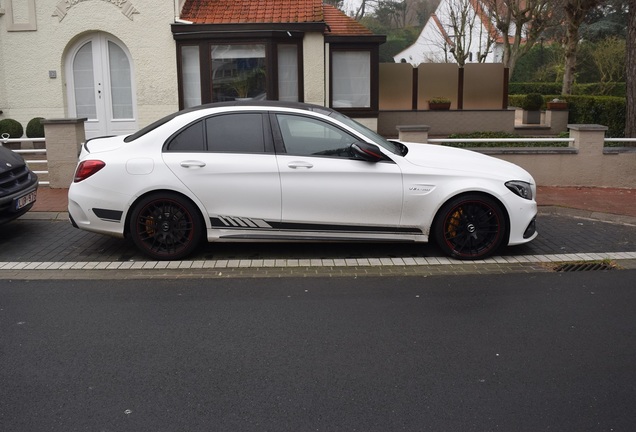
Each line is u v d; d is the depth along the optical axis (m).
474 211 6.68
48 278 6.22
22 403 3.83
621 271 6.44
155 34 13.88
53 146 9.99
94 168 6.63
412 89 19.12
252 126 6.66
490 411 3.72
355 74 14.95
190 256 6.92
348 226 6.66
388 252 7.11
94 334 4.85
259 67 13.94
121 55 14.29
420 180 6.57
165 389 3.99
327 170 6.53
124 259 6.83
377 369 4.26
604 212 8.76
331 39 14.67
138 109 14.20
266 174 6.54
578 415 3.68
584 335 4.82
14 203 7.49
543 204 9.12
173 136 6.66
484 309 5.36
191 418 3.65
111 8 13.81
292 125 6.67
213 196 6.57
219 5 14.86
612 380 4.11
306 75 14.19
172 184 6.54
